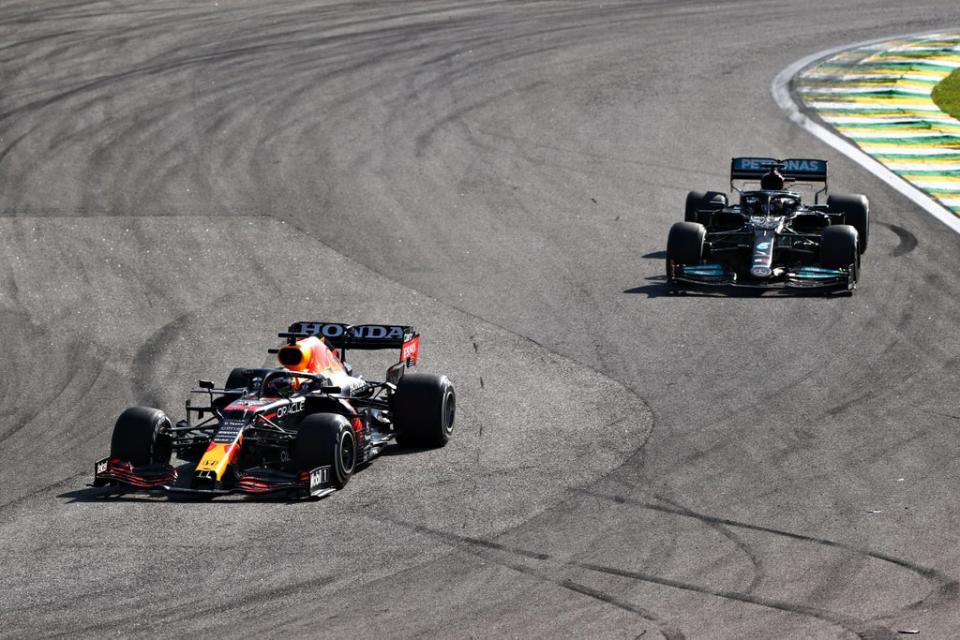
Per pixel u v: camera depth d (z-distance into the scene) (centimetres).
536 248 7344
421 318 6209
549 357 5541
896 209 7881
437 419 4338
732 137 9544
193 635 2928
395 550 3428
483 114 10119
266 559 3384
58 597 3188
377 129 9750
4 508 4006
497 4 13700
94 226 7681
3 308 6431
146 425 3969
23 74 11044
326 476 3847
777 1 13825
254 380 4153
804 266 6712
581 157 9162
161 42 12069
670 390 5009
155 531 3631
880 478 3953
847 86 10706
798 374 5134
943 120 9656
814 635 2819
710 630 2864
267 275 6931
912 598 3023
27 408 5219
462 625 2933
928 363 5216
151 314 6350
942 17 13038
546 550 3416
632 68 11331
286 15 13188
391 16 13150
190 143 9375
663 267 6931
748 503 3766
